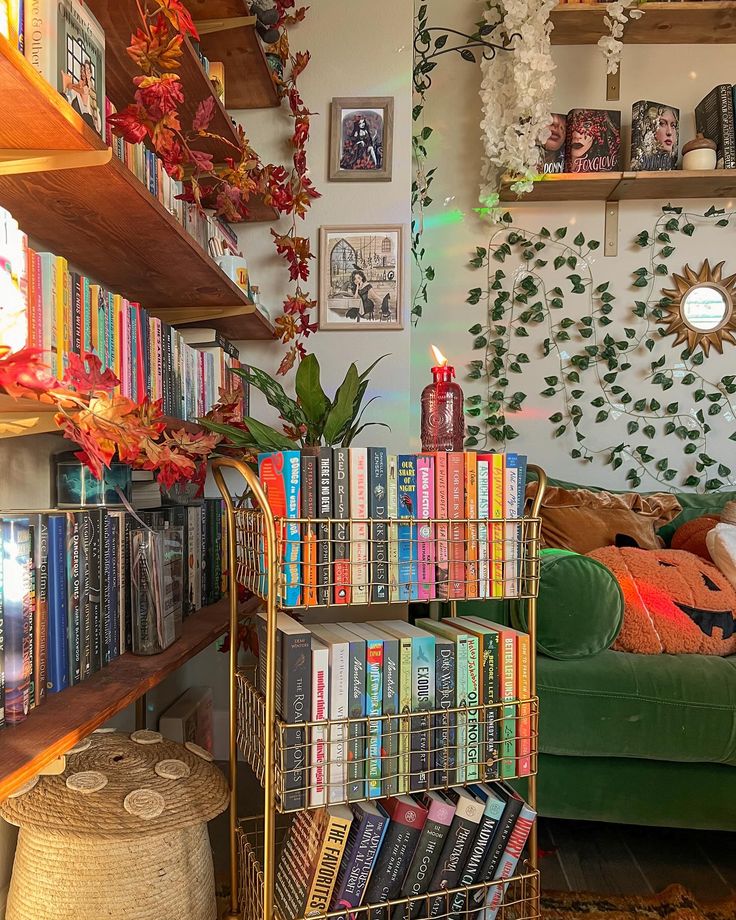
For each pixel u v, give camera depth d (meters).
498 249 2.88
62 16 0.90
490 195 2.75
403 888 1.18
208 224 1.76
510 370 2.88
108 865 1.03
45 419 1.01
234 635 1.36
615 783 1.59
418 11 2.89
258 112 2.10
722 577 1.90
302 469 1.14
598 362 2.87
